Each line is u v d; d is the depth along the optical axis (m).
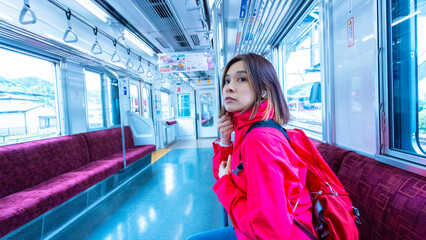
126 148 4.31
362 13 1.29
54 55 2.83
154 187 3.11
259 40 2.73
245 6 2.45
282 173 0.42
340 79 1.56
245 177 0.53
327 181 0.58
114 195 2.82
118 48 4.23
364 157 1.16
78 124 3.35
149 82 6.07
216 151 0.84
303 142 0.61
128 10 2.64
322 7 1.71
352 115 1.43
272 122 0.54
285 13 2.19
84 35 3.24
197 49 4.58
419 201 0.74
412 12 1.06
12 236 1.58
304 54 2.82
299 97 3.04
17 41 2.14
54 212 1.96
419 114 1.05
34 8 2.37
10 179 2.02
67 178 2.32
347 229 0.52
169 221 2.14
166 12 2.67
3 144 2.27
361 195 1.01
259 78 0.54
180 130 8.59
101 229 2.00
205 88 8.57
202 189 2.99
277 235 0.39
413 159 0.93
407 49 1.07
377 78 1.15
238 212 0.48
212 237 0.84
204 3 2.54
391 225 0.81
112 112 4.48
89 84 3.76
